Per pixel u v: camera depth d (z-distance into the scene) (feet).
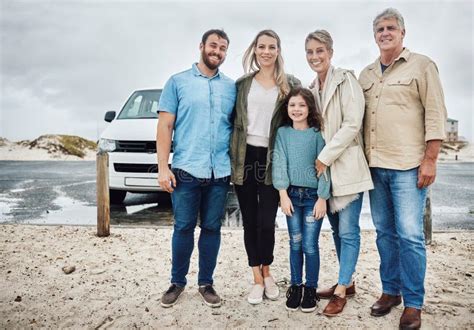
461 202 28.84
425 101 9.50
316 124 10.61
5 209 25.72
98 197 17.61
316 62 10.48
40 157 140.05
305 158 10.52
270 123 10.96
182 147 10.77
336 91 10.26
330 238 17.40
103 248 16.03
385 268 10.66
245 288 12.18
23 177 48.47
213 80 10.93
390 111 9.77
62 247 16.12
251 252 11.34
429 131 9.29
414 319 9.52
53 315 10.33
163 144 10.73
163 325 9.84
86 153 156.35
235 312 10.57
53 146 152.76
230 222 21.27
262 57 10.75
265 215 11.02
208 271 11.34
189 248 11.14
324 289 11.48
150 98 26.00
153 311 10.61
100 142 23.26
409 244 9.73
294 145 10.57
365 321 10.04
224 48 10.73
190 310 10.69
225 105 10.96
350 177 10.00
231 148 11.11
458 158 144.87
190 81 10.73
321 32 10.42
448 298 11.15
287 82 11.14
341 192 10.03
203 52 10.73
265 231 11.03
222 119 10.92
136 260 14.61
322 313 10.46
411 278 9.75
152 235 17.95
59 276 13.01
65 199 29.96
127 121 24.03
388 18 9.63
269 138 10.96
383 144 9.95
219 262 14.42
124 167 22.53
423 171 9.43
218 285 12.41
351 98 9.92
